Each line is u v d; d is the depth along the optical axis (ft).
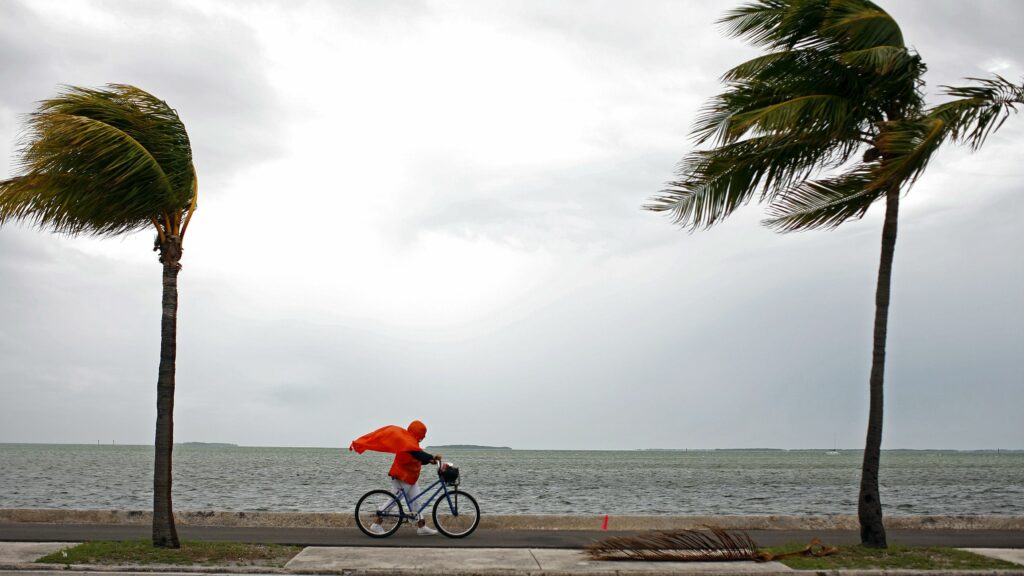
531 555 35.73
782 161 37.88
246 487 142.10
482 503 103.76
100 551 34.37
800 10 36.40
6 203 34.12
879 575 31.68
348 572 31.96
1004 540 40.88
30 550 35.17
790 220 38.55
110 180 34.12
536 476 224.53
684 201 39.93
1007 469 336.70
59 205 34.71
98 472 212.64
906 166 33.81
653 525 46.83
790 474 253.44
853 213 37.78
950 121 34.01
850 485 170.19
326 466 315.78
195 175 37.42
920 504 107.24
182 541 37.32
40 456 470.80
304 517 46.68
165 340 36.32
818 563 33.55
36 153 33.86
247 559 34.14
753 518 47.24
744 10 38.19
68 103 34.50
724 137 38.37
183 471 234.79
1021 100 34.73
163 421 36.14
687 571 32.07
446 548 37.68
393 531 41.65
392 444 41.93
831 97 35.35
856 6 35.63
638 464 428.56
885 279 36.29
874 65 34.30
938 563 33.37
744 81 38.19
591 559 34.65
